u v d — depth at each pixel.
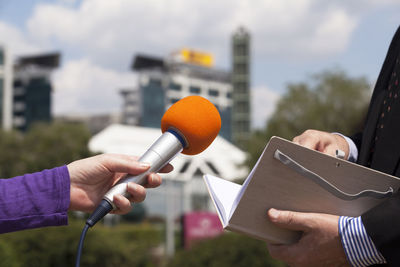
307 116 27.16
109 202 1.27
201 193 23.72
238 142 27.61
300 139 1.53
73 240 10.58
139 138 17.34
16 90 88.31
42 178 1.33
